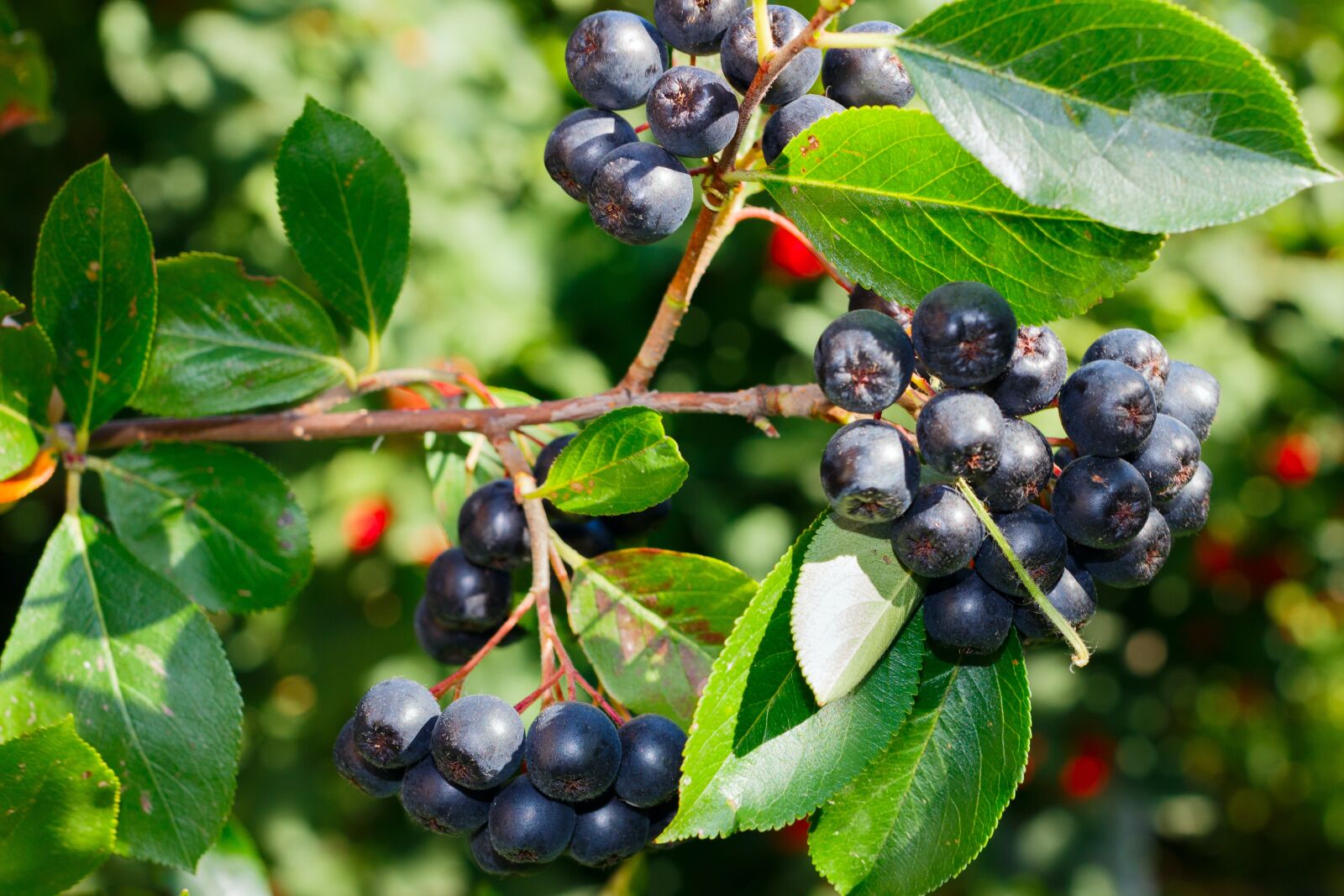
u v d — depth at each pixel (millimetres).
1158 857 1200
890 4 607
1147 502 292
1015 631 309
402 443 737
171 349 344
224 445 343
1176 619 893
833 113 295
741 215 314
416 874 799
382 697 306
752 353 732
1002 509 293
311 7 732
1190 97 272
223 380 345
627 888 400
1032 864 841
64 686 323
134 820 321
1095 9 270
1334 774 1059
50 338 328
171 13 736
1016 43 274
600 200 295
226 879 357
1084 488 292
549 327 719
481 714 301
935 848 306
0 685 322
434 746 301
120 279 325
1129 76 272
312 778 778
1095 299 292
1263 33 700
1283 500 831
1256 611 895
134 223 322
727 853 862
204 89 718
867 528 297
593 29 299
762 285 704
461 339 701
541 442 374
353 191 342
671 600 334
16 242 772
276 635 759
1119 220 274
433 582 346
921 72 277
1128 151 274
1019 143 276
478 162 735
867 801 307
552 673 312
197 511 341
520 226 736
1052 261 292
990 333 282
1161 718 877
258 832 754
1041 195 275
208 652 328
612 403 325
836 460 286
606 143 298
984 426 283
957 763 308
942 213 294
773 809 299
